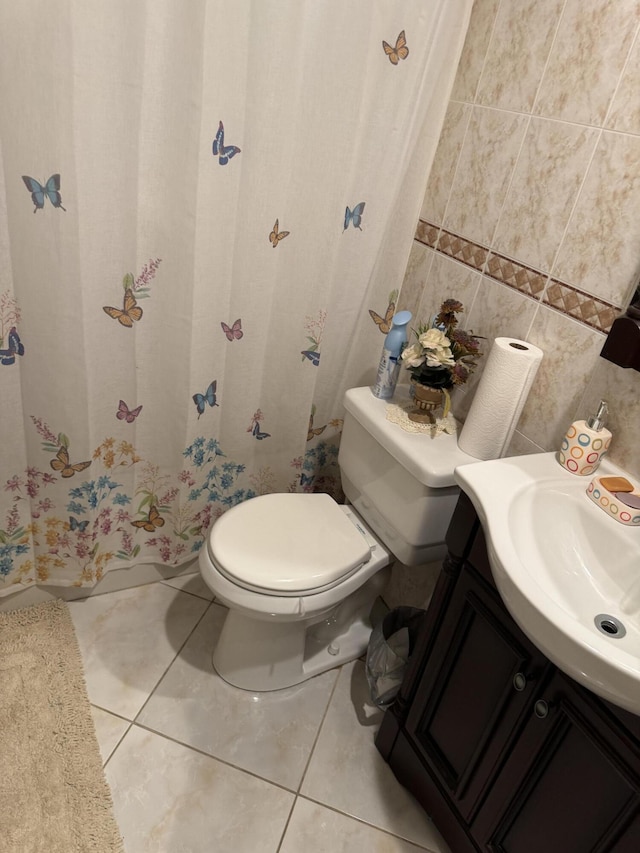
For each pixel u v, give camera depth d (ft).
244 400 5.63
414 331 5.17
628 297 3.76
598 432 3.86
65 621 5.72
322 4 4.17
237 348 5.31
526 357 4.23
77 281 4.30
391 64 4.64
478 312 4.98
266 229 4.82
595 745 3.11
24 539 5.37
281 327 5.48
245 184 4.59
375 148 4.99
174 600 6.22
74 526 5.38
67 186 3.97
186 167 4.28
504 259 4.66
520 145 4.40
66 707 5.02
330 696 5.61
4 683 5.10
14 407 4.70
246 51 4.05
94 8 3.64
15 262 4.19
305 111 4.54
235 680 5.45
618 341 3.65
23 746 4.70
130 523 5.85
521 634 3.55
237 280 4.99
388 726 5.01
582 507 3.73
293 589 4.65
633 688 2.57
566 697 3.28
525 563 3.32
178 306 4.83
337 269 5.45
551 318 4.31
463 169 4.95
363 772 5.06
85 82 3.81
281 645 5.26
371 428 5.01
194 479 5.77
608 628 3.31
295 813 4.68
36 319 4.40
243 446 5.95
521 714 3.60
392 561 5.39
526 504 3.71
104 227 4.34
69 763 4.66
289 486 6.47
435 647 4.36
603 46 3.72
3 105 3.68
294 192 4.85
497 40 4.49
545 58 4.12
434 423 5.00
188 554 6.28
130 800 4.55
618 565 3.51
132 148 4.15
